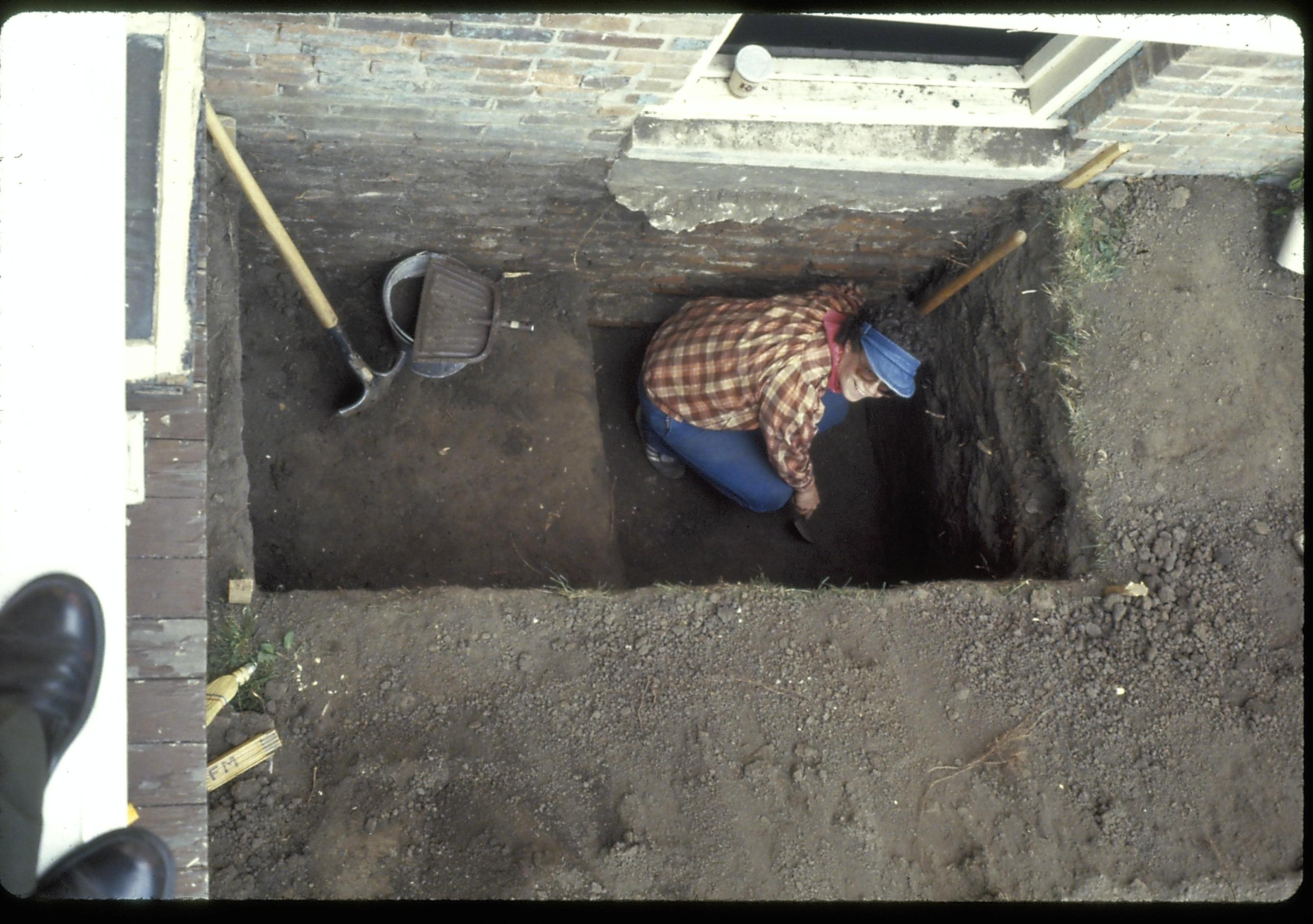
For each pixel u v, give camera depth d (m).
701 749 2.86
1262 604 3.29
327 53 2.66
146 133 2.16
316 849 2.54
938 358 4.22
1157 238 3.65
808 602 3.13
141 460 2.16
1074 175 3.61
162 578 2.18
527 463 3.87
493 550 3.74
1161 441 3.47
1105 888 2.84
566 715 2.84
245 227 3.41
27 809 1.46
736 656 3.01
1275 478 3.45
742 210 3.64
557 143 3.18
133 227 2.13
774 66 3.18
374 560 3.62
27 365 1.60
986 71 3.40
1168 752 3.05
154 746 2.09
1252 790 3.03
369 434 3.74
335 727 2.70
